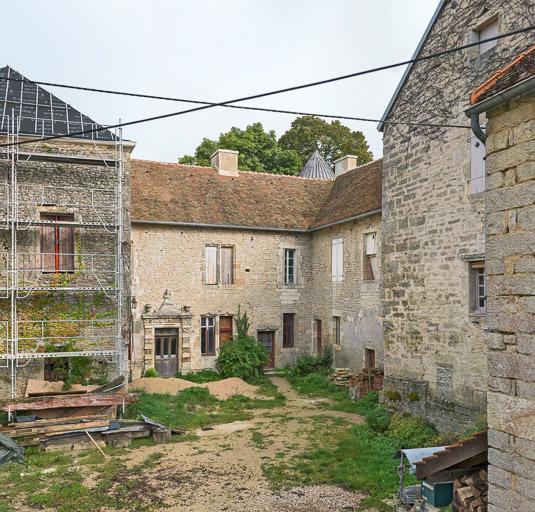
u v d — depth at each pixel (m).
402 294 13.31
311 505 8.32
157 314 19.27
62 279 14.72
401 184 13.40
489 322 4.91
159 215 19.34
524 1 9.67
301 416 14.36
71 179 14.95
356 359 18.28
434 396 12.05
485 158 5.06
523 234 4.58
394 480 9.14
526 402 4.48
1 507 8.23
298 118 39.09
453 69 11.51
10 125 14.26
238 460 10.54
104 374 14.91
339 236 19.64
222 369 19.73
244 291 20.86
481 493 6.02
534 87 4.36
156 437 11.77
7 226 13.84
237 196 21.77
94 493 8.76
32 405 11.85
